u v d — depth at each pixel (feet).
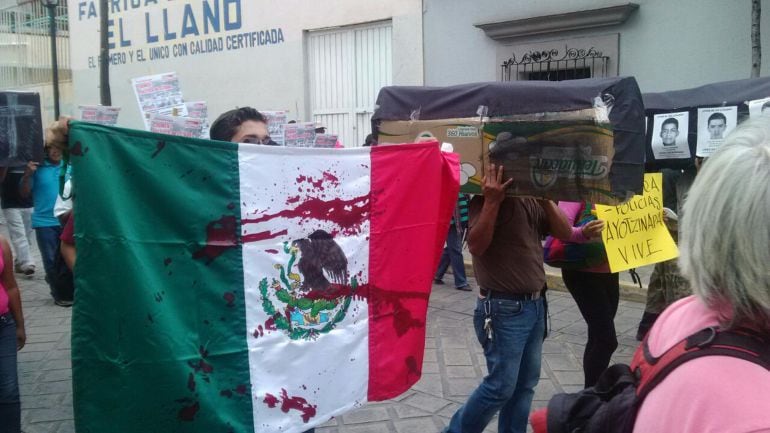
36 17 54.19
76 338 6.30
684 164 14.35
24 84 55.98
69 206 13.74
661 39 25.54
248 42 40.19
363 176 8.53
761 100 13.03
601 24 26.53
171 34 44.39
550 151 9.27
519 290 10.18
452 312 21.29
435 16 31.60
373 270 8.70
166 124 12.86
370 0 34.01
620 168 9.05
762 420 3.12
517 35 28.78
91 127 6.24
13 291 10.85
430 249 9.22
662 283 17.29
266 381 7.62
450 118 10.30
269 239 7.66
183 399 6.81
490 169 9.68
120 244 6.36
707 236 3.64
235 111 9.06
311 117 38.29
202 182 7.09
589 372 12.56
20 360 17.44
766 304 3.46
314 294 8.09
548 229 10.98
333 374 8.29
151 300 6.56
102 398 6.39
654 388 3.71
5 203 26.53
